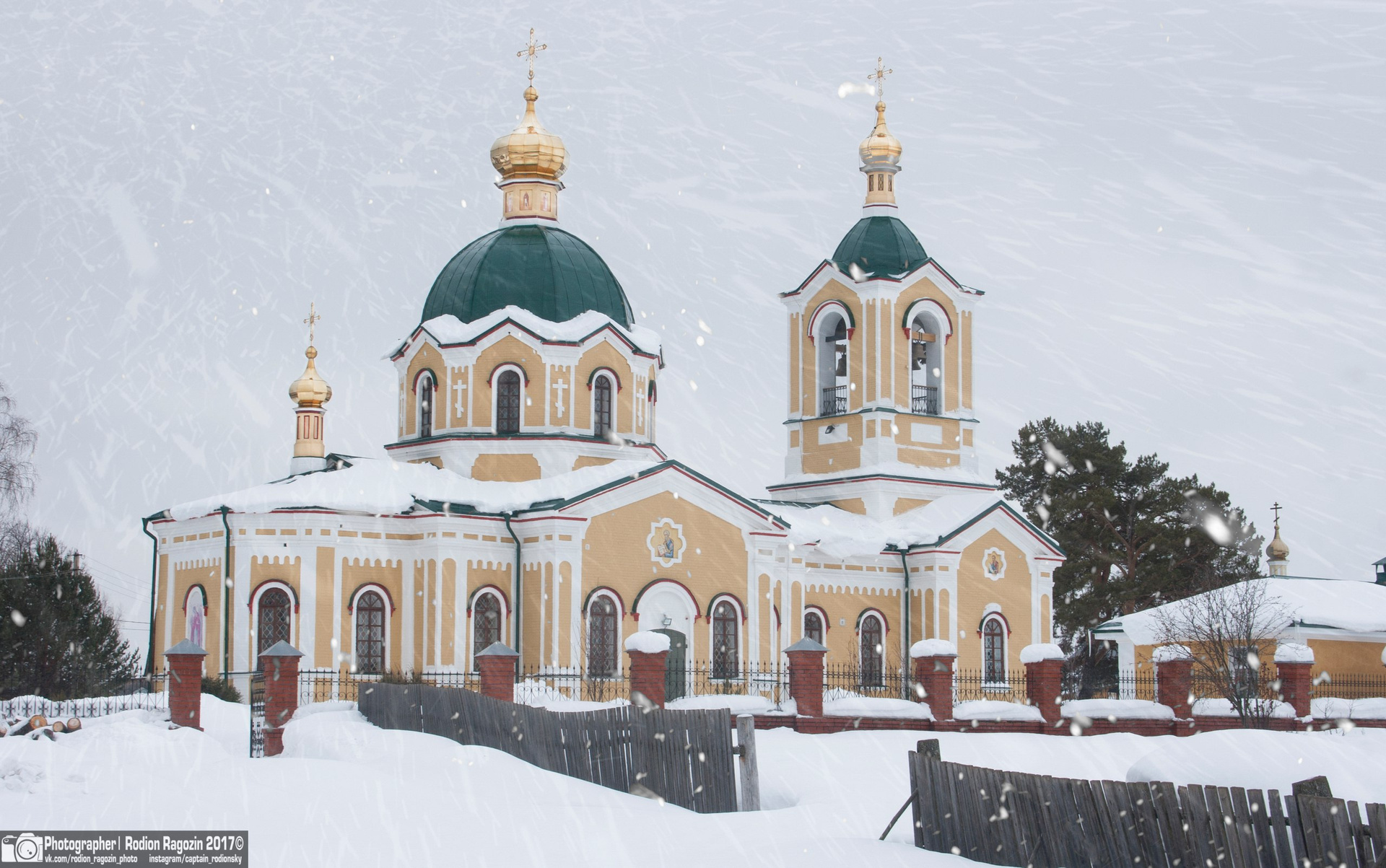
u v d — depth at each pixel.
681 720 23.06
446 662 41.78
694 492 45.16
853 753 27.83
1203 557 66.62
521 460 45.88
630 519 43.78
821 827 20.05
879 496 52.16
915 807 18.78
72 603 42.53
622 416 47.66
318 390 50.12
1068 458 68.00
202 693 36.22
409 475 44.50
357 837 18.66
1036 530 53.25
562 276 48.06
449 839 18.75
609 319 47.56
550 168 49.97
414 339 48.06
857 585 50.75
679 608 44.56
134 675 44.97
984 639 51.72
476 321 47.19
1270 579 53.12
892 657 51.16
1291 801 14.93
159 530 45.00
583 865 17.38
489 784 23.83
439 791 22.53
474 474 45.97
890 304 52.78
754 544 46.31
